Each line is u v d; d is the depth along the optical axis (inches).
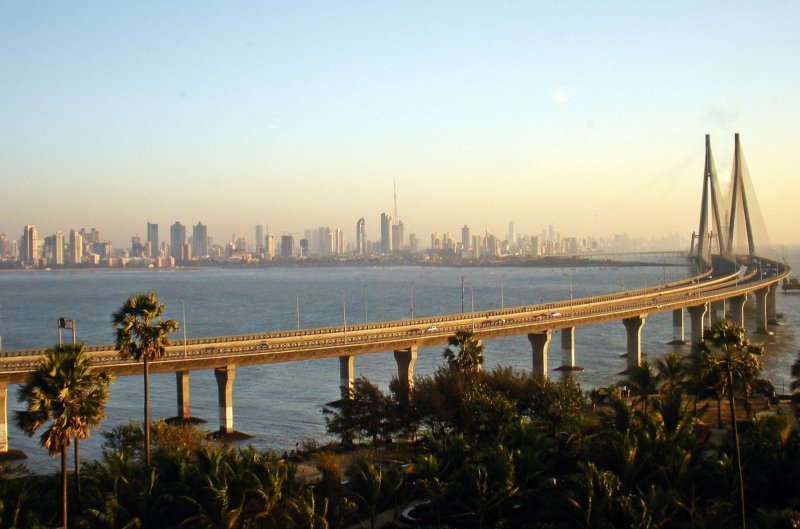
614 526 2130.9
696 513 2242.9
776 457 2432.3
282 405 5009.8
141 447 3036.4
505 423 3235.7
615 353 7288.4
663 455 2487.7
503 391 3663.9
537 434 2721.5
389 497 2329.0
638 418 2869.1
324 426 4424.2
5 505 2169.0
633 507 2156.7
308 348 4963.1
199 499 2129.7
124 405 5039.4
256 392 5452.8
